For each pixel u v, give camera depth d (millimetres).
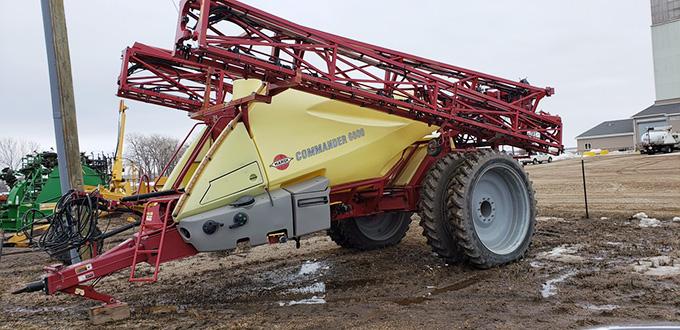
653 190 14820
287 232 5070
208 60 4973
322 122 5676
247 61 4832
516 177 6461
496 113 6836
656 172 20547
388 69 6070
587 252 6531
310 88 5320
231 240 4770
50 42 6703
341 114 5945
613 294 4656
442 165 6066
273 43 5020
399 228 8047
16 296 5863
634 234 7648
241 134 5035
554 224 9109
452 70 6633
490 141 7223
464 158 6148
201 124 6578
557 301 4559
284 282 5957
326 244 8508
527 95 7598
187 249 4812
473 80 6867
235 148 4965
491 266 5961
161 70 7047
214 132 5676
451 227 5855
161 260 4664
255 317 4523
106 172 16906
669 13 63812
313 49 5328
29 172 14469
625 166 25031
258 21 5039
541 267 5883
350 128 5871
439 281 5578
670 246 6641
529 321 4059
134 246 4680
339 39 5531
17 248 10562
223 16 4871
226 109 5289
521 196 6527
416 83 6082
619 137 68875
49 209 13055
